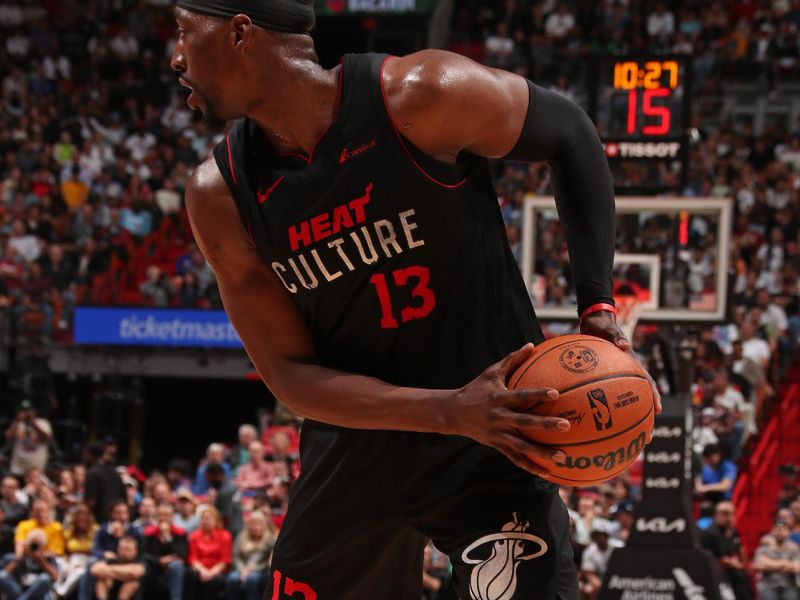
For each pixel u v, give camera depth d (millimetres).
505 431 2672
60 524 12758
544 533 3061
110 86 25875
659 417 9570
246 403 22000
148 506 12391
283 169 2906
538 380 2725
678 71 10953
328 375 3008
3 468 16156
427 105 2766
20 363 18766
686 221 10672
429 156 2818
